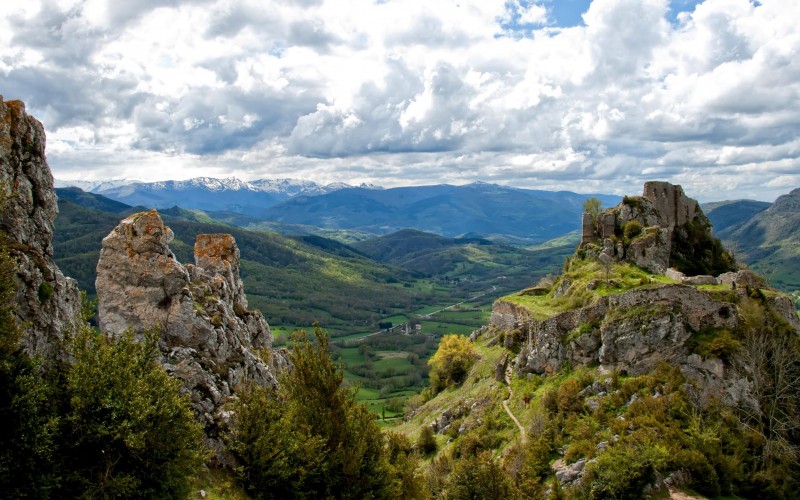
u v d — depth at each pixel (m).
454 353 104.38
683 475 49.94
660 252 91.00
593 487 50.31
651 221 98.25
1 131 31.41
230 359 42.03
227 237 55.91
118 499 27.12
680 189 104.38
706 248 101.38
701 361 59.25
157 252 41.22
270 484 34.16
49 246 33.44
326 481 36.94
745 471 51.88
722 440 53.66
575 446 55.94
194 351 39.47
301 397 38.75
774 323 63.03
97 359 28.38
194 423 32.19
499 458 62.78
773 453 52.88
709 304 61.94
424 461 72.81
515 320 99.06
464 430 74.25
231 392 39.47
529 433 62.78
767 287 72.50
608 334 65.56
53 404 27.00
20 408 25.00
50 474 25.11
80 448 27.25
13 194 28.86
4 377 25.77
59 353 30.98
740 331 60.47
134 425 27.27
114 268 40.94
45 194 33.75
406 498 45.44
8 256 27.11
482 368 94.00
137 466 28.20
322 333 40.34
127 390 27.75
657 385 59.16
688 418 55.34
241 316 52.88
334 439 38.44
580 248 99.94
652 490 48.69
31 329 29.42
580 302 82.00
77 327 31.52
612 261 92.00
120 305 40.72
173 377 34.00
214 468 34.19
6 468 23.72
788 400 56.56
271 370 49.38
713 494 49.19
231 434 35.66
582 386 64.56
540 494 51.31
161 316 40.31
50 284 31.31
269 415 36.62
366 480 39.12
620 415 58.28
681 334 61.38
